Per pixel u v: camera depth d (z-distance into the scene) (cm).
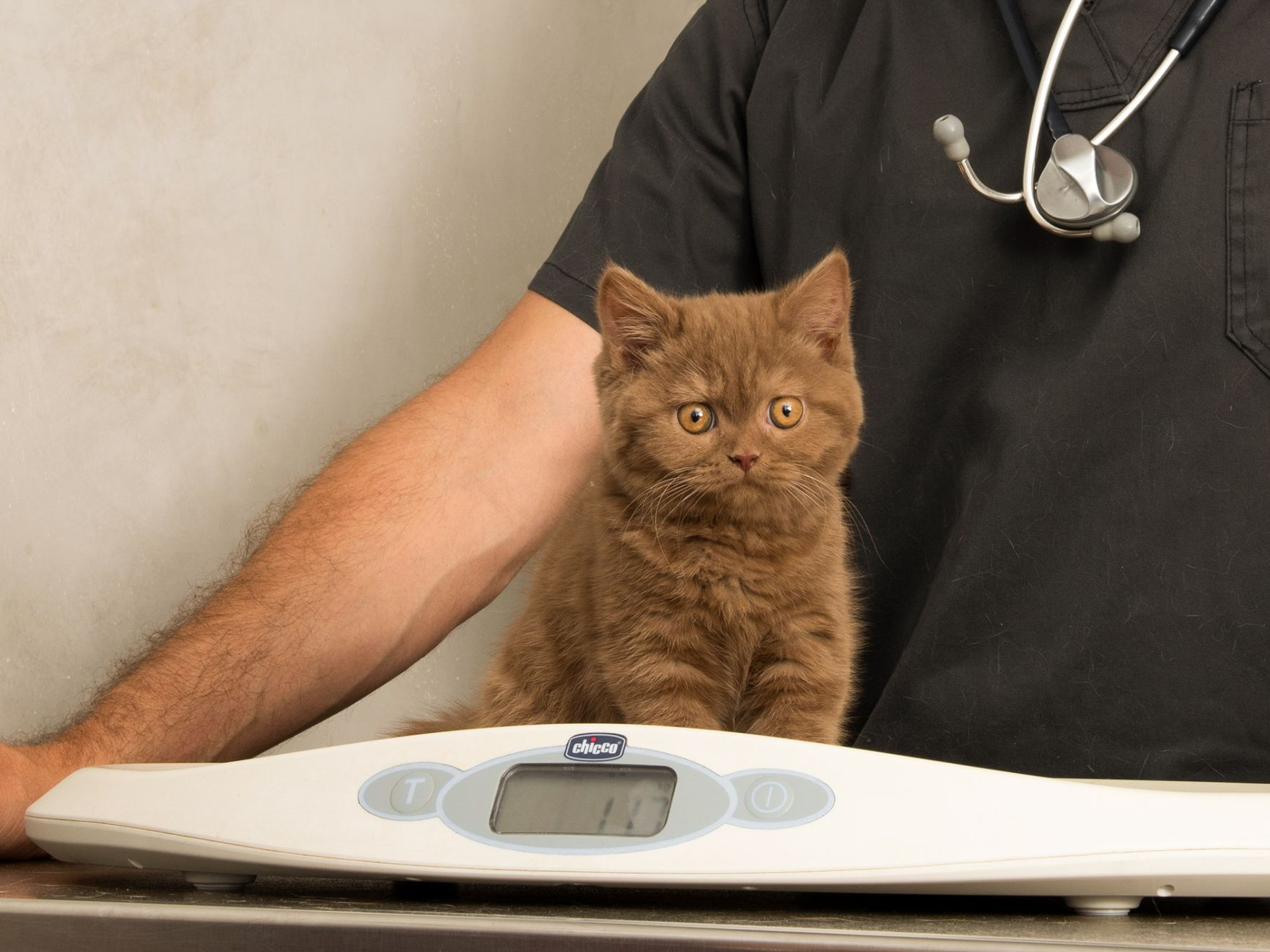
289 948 58
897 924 59
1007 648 144
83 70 138
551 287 164
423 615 139
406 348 184
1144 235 144
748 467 118
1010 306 153
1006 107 157
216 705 117
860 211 163
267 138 161
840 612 120
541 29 209
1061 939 53
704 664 117
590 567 124
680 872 61
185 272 151
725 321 129
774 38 173
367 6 176
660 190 173
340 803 69
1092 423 144
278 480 164
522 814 67
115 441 142
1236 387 139
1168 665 140
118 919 60
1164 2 150
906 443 158
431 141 187
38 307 133
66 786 78
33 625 131
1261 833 59
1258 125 141
